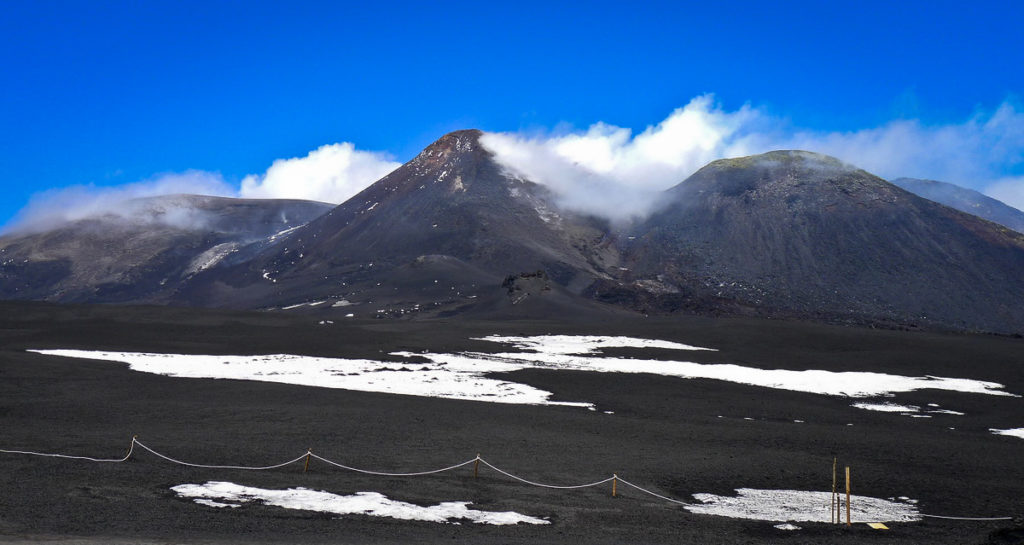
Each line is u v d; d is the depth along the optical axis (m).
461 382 57.50
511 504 23.16
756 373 74.25
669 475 29.55
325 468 26.56
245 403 42.19
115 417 35.84
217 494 21.75
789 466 32.78
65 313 104.00
